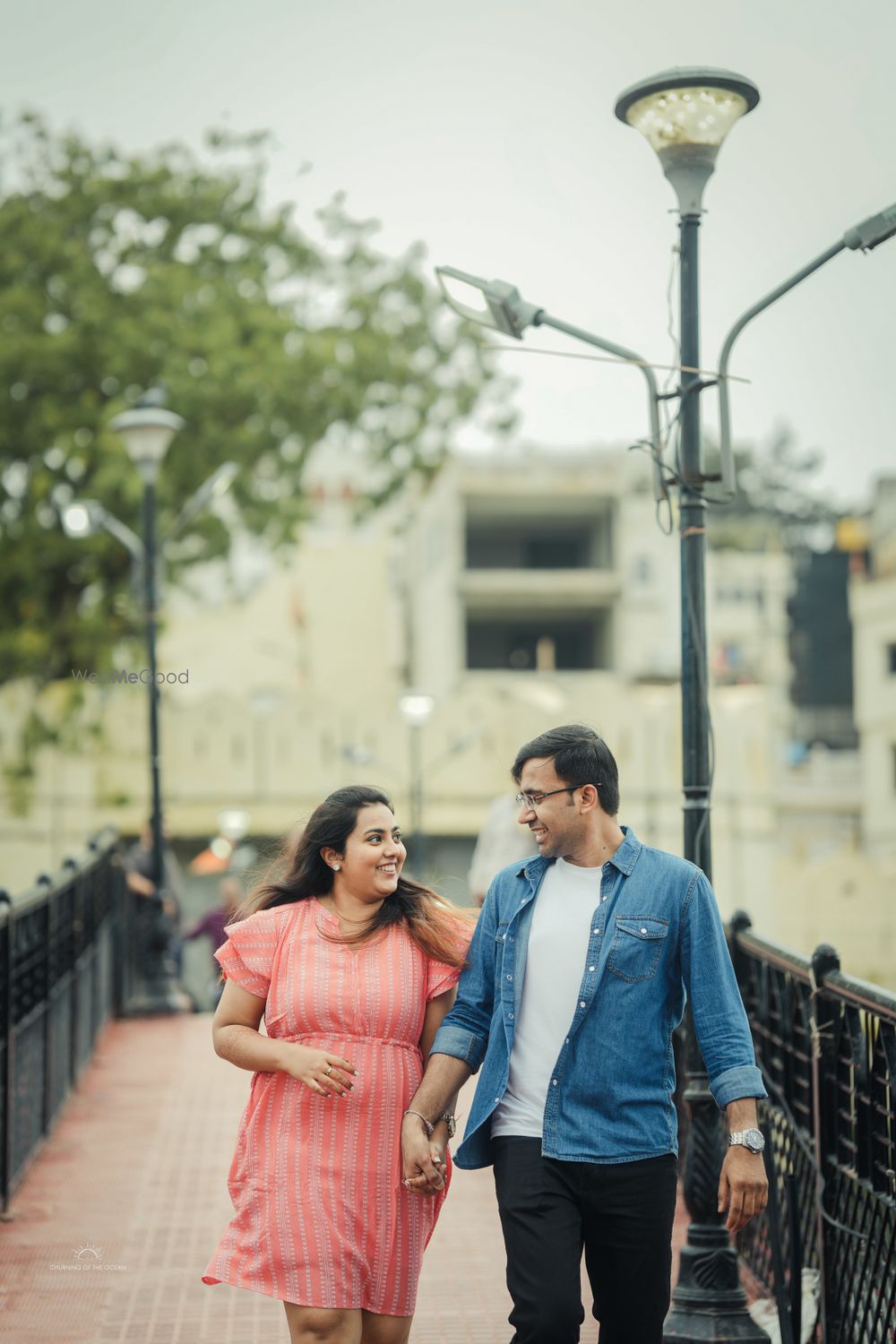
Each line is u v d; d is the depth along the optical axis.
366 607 44.03
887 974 30.91
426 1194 3.95
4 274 23.77
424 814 30.31
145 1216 7.04
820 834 43.41
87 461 23.20
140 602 14.46
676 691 30.47
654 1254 3.93
